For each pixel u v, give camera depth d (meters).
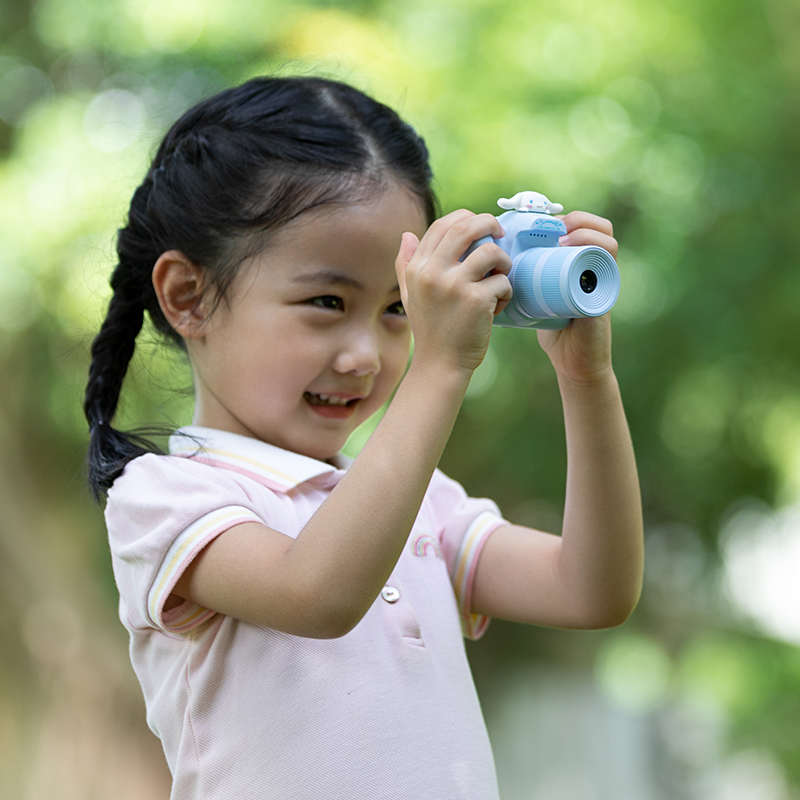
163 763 8.31
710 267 8.21
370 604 1.74
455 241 1.84
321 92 2.28
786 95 8.61
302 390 2.09
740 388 8.73
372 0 8.38
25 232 8.09
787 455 9.38
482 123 7.87
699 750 11.43
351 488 1.75
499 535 2.39
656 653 12.34
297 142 2.13
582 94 8.03
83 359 3.06
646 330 8.30
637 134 8.02
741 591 10.92
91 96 8.72
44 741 8.07
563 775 11.72
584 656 12.33
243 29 8.23
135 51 8.45
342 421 2.16
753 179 8.36
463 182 7.71
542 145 7.82
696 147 8.16
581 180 7.82
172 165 2.30
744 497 9.66
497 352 8.46
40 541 8.95
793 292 8.17
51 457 9.38
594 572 2.19
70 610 8.77
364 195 2.08
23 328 8.68
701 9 8.48
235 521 1.88
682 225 8.30
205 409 2.27
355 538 1.71
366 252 2.05
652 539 10.33
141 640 2.13
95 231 7.81
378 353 2.11
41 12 9.06
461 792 1.94
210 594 1.86
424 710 1.98
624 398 8.65
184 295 2.24
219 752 1.93
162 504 1.92
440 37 8.31
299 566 1.73
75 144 8.41
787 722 9.60
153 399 3.54
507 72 8.06
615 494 2.17
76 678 8.39
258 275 2.08
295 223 2.05
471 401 8.84
